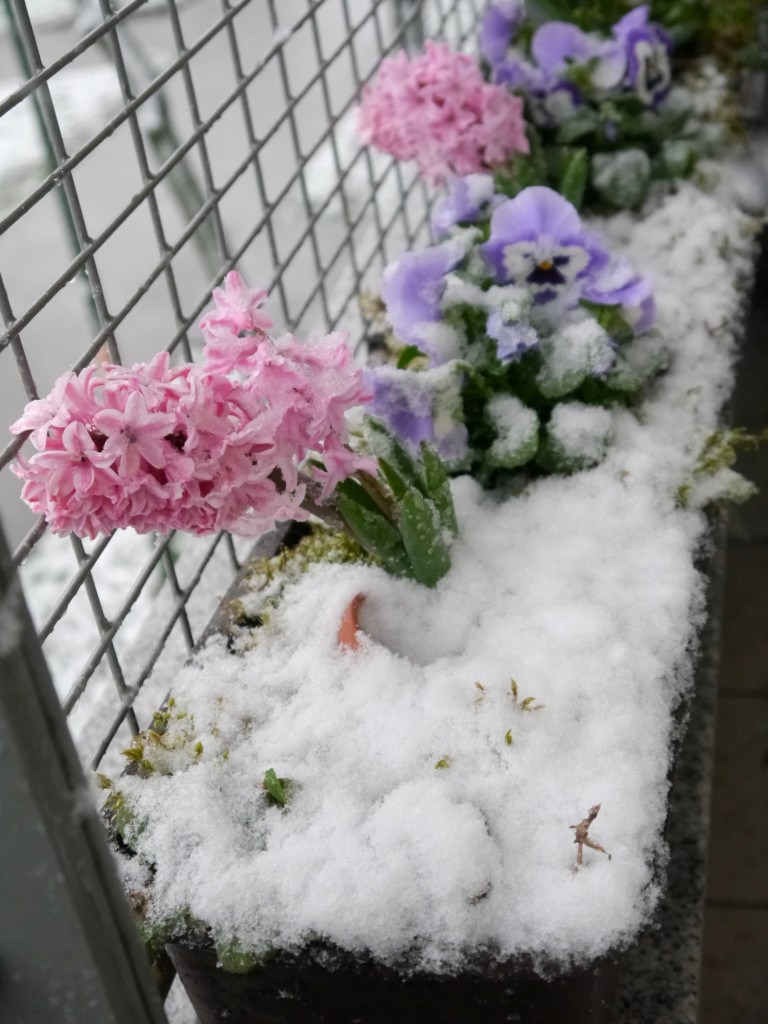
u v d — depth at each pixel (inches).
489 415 22.4
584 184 28.7
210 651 20.0
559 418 22.7
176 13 20.4
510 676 18.6
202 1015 17.5
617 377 23.0
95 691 35.2
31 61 17.1
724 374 25.5
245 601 20.8
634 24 29.5
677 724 18.8
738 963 30.6
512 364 22.7
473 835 16.2
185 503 16.5
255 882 16.1
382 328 28.0
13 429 16.2
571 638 19.1
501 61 32.6
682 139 31.9
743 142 34.1
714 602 24.0
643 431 23.4
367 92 28.2
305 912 15.8
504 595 20.6
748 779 34.6
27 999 12.7
